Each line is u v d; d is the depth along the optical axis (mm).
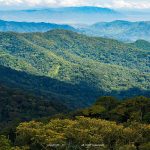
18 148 82500
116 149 84812
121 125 96000
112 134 88250
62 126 93562
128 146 83625
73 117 120750
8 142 86875
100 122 93688
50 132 87062
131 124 97875
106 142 87312
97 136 86125
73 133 85625
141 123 101188
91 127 89812
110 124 92562
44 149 84375
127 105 117500
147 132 91938
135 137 88875
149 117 108000
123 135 88875
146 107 115750
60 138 84250
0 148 82062
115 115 113250
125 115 113062
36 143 85688
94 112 115000
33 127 92625
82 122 93062
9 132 110938
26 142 87688
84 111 116812
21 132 89375
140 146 86000
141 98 119188
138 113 109062
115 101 123375
